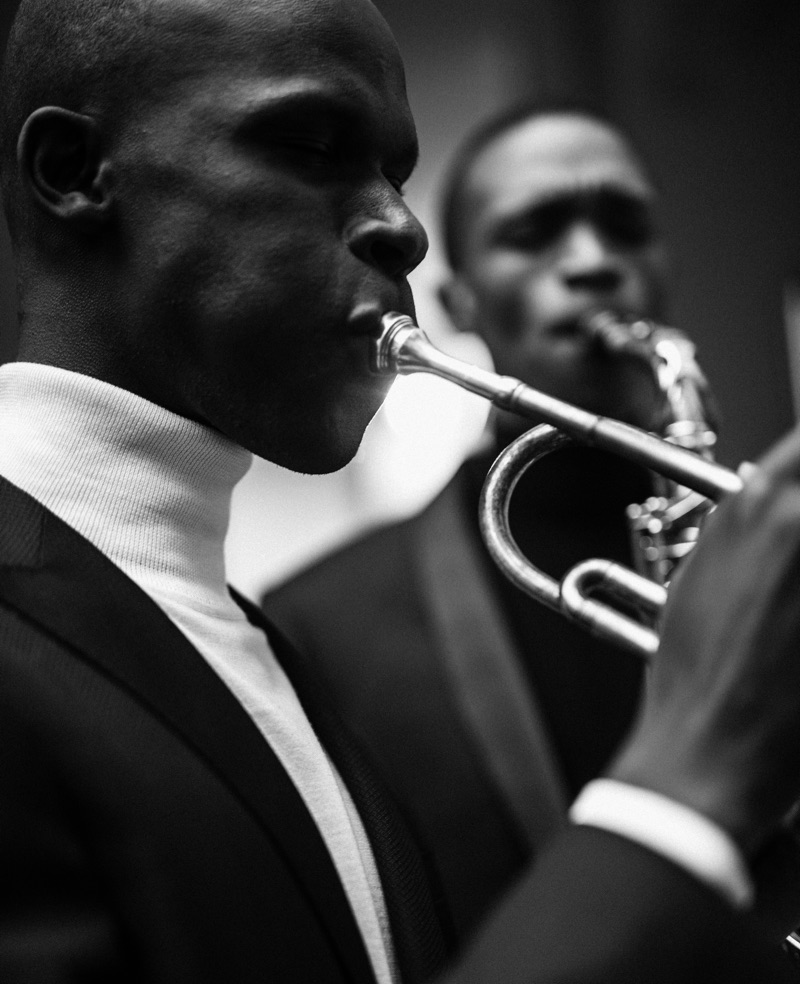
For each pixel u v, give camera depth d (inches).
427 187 183.2
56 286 41.3
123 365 40.6
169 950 31.5
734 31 185.0
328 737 43.4
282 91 40.0
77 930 30.6
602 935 28.4
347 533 171.0
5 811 31.2
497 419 96.9
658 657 31.5
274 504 172.1
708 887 29.0
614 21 183.9
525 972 28.2
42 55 42.2
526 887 29.7
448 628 88.5
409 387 159.9
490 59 183.3
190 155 39.8
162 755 33.6
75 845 31.7
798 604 30.0
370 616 91.4
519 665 88.6
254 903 33.2
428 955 40.2
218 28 40.6
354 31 41.9
